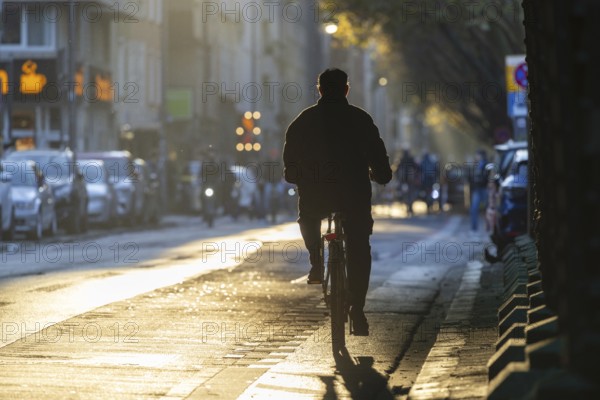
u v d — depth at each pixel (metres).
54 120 121.62
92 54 130.38
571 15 12.31
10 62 114.06
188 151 172.50
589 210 12.30
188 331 27.67
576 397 12.05
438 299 36.81
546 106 16.69
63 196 84.81
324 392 19.83
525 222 51.94
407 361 23.59
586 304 12.20
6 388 19.89
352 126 23.98
